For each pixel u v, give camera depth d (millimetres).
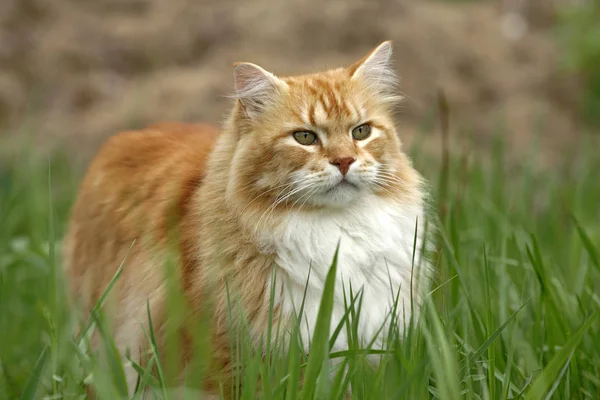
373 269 6469
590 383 6418
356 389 5508
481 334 6301
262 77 6594
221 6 18516
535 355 6609
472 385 6035
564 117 17625
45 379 6652
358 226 6480
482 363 6180
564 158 14992
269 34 17484
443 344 5168
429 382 6055
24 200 12695
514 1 19703
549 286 6922
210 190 6664
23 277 10039
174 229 6824
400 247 6582
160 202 7168
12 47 18203
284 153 6414
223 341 6344
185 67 17734
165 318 6574
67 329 7234
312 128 6488
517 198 10844
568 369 6094
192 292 6508
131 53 18203
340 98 6602
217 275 6371
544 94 17969
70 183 12906
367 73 6898
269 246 6312
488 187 11922
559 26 19156
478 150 15789
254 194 6434
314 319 6312
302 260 6352
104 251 7586
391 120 6980
